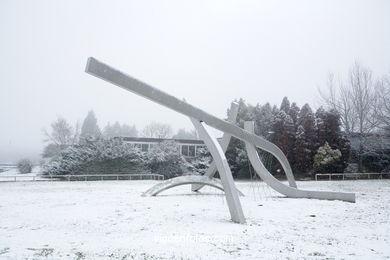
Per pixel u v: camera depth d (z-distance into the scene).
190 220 8.73
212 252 5.64
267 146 14.55
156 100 9.20
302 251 5.84
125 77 8.38
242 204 12.34
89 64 7.62
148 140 42.44
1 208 10.70
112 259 5.14
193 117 10.36
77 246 5.98
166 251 5.65
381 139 34.34
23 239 6.54
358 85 37.06
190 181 14.91
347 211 10.84
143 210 10.34
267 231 7.56
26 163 45.03
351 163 37.44
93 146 32.06
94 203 11.98
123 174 31.70
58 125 59.66
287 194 14.85
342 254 5.72
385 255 5.70
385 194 16.53
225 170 9.34
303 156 34.12
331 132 34.25
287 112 40.22
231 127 12.17
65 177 30.41
